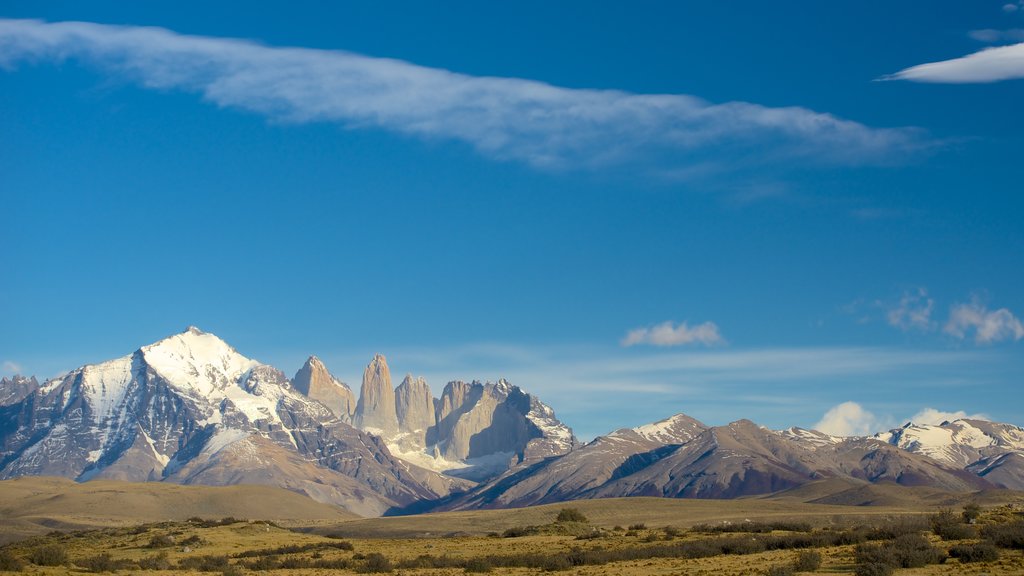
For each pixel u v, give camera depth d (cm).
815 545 14462
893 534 14825
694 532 19038
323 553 17162
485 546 17725
